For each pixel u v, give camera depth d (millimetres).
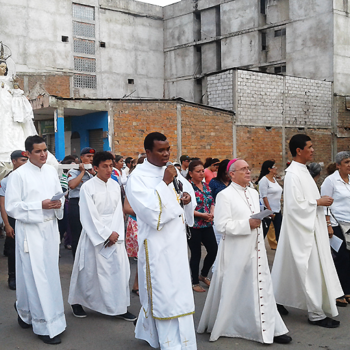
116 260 4820
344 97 20516
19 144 7359
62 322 4387
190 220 4164
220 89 17203
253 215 4168
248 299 4238
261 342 4188
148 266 3744
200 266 7172
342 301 5367
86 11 26734
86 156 6547
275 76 17969
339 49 20500
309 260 4695
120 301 4828
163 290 3656
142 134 14664
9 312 5176
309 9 21219
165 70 29656
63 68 25734
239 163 4426
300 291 4812
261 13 23953
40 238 4332
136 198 3684
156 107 14836
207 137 15836
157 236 3736
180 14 28297
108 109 14250
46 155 4500
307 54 21328
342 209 5484
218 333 4246
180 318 3670
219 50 26453
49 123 17719
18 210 4234
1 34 23719
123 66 28062
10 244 6039
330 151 20047
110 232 4762
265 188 7566
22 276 4453
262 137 17469
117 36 27828
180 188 3967
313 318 4695
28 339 4406
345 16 20766
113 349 4176
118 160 8320
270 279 4289
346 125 20547
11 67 21094
